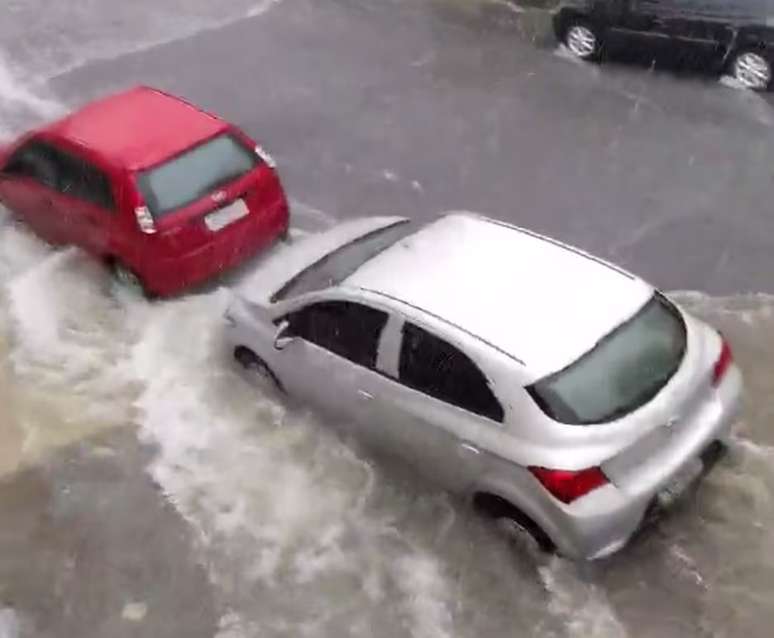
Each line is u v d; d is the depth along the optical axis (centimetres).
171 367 798
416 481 675
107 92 1235
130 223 825
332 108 1195
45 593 624
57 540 659
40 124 1160
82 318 852
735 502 665
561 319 610
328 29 1395
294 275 746
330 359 680
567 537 573
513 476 587
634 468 576
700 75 1245
